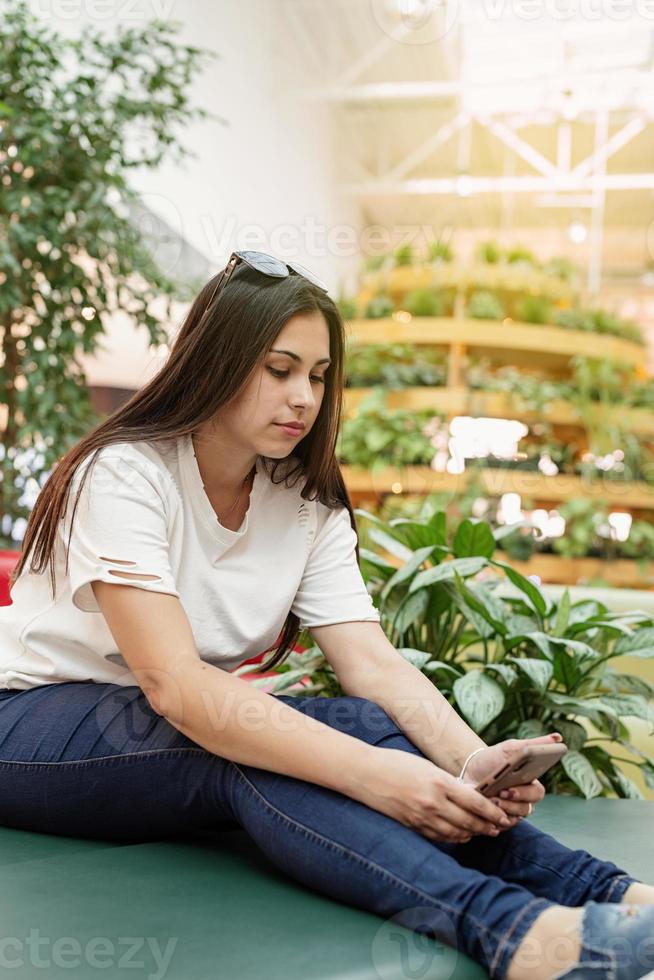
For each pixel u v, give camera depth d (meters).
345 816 0.93
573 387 6.28
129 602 1.03
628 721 2.15
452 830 0.92
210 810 1.07
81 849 1.10
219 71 6.21
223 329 1.11
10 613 1.22
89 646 1.15
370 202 11.58
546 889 0.94
